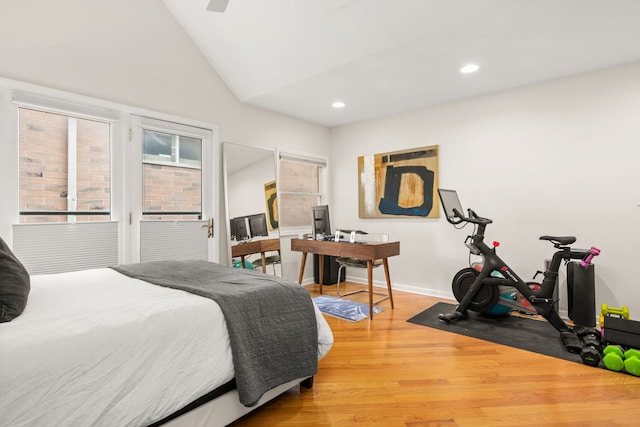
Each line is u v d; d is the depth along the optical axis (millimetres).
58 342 1131
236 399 1632
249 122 4137
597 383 2070
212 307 1558
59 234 2670
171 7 3273
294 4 2682
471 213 3332
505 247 3680
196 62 3566
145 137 3197
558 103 3363
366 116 4688
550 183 3404
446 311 3570
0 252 1397
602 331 2600
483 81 3449
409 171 4426
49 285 1838
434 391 1997
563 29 2473
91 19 2824
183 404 1371
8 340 1087
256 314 1690
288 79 3459
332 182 5316
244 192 4012
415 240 4410
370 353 2533
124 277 2104
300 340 1835
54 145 2691
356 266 3945
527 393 1967
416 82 3479
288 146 4637
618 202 3053
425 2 2330
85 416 1133
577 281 2965
